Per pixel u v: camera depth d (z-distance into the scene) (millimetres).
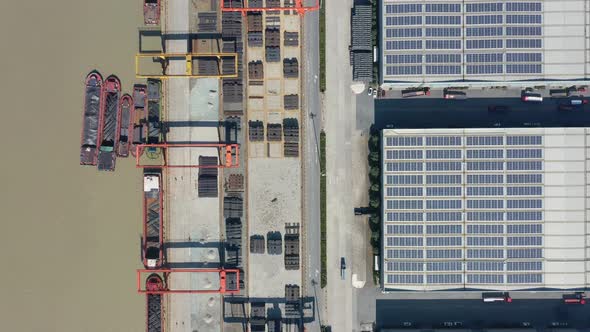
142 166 75688
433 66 70125
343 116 75500
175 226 76562
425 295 74875
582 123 73875
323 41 75188
